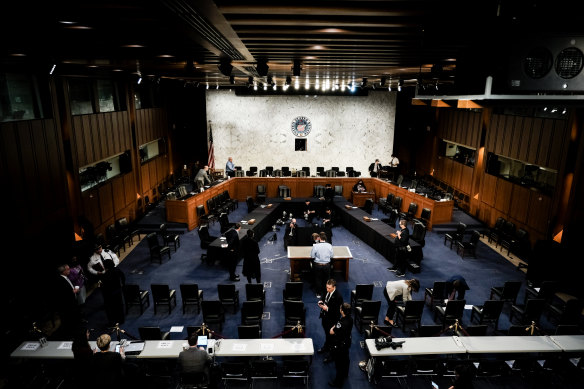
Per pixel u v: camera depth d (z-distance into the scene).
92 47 6.26
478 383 7.06
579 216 11.20
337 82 16.94
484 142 16.56
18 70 9.21
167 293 9.05
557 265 10.56
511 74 3.05
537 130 13.10
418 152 23.67
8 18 4.12
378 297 10.11
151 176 18.39
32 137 9.50
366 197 18.09
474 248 12.56
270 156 22.72
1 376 6.59
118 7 3.65
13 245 8.57
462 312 8.72
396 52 6.34
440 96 4.18
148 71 11.89
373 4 3.51
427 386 6.97
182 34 5.02
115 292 8.55
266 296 10.10
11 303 8.05
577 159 11.16
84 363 5.71
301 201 16.52
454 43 3.51
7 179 8.54
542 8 2.99
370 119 22.23
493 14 3.09
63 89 10.92
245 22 4.18
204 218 15.02
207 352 6.29
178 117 23.41
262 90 21.41
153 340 6.86
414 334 7.90
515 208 14.09
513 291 9.32
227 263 11.80
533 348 6.71
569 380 7.11
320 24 4.23
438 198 16.05
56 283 8.09
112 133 14.23
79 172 12.28
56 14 3.98
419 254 11.76
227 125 22.30
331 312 7.50
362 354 7.88
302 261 11.19
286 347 6.61
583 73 3.05
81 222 11.50
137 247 13.37
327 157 22.72
